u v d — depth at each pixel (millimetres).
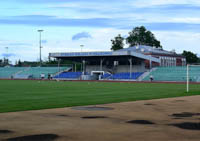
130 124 11508
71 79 86938
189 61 140750
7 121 12094
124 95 27375
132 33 152125
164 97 24906
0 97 24688
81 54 81562
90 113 14617
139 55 77875
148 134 9688
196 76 73250
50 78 89312
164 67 81812
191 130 10391
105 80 79750
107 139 8977
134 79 78688
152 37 150875
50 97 24859
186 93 29750
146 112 15039
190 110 15906
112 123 11719
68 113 14586
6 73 102312
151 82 68375
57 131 10102
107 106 17766
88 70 94562
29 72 99500
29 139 8984
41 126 11008
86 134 9648
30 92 31047
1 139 8977
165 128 10719
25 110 15805
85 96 26062
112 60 88750
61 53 84438
